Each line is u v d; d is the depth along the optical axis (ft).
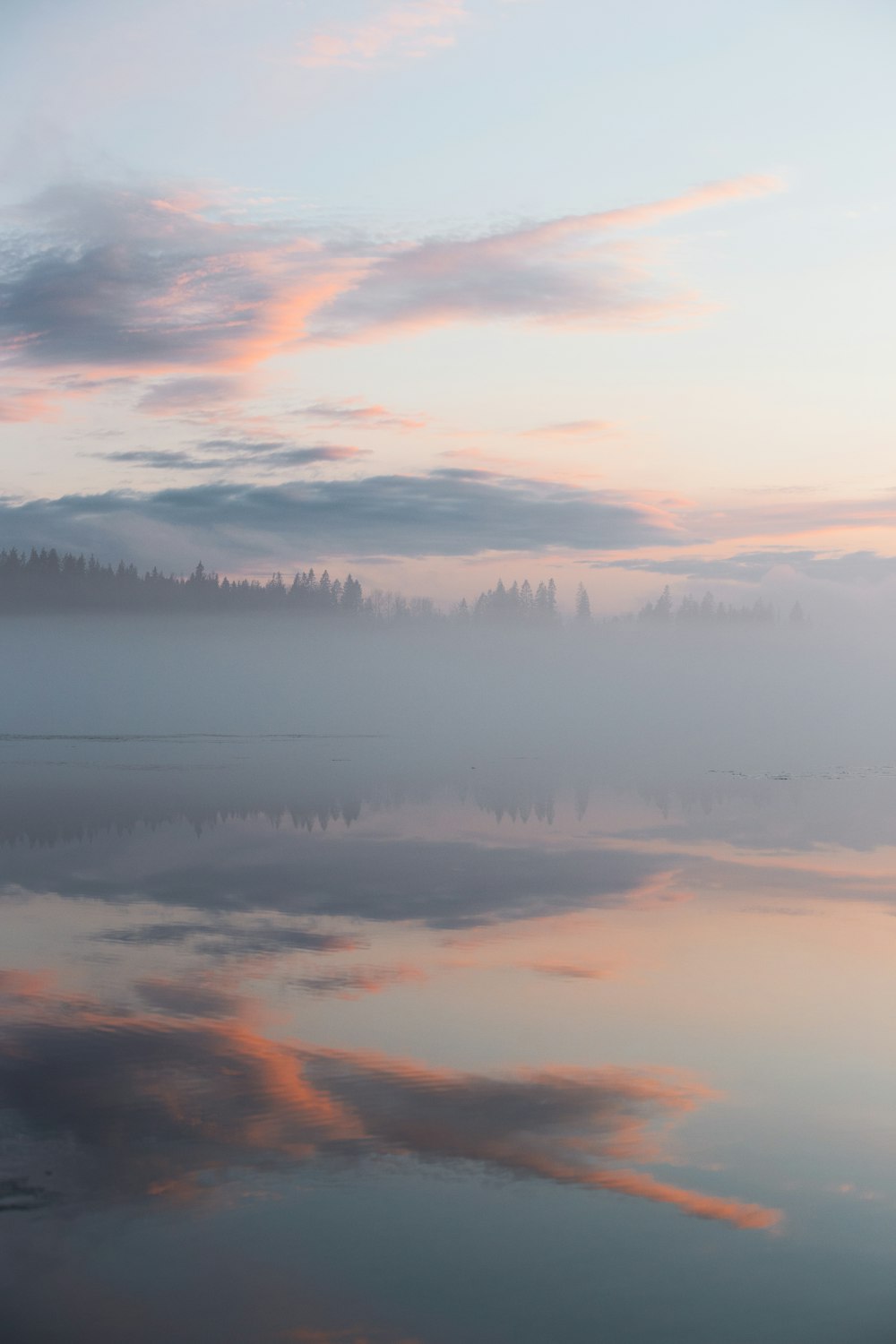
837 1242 31.40
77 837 110.93
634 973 58.65
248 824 123.34
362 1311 28.04
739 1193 34.12
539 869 93.56
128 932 67.67
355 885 85.20
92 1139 36.99
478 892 82.74
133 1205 32.65
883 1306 28.30
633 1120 39.34
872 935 67.62
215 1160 35.58
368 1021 50.01
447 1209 32.89
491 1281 29.12
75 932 67.46
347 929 69.05
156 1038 47.32
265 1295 28.45
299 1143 36.96
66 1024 48.98
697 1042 47.65
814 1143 37.60
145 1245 30.55
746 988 55.83
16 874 88.53
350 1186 34.14
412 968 59.52
